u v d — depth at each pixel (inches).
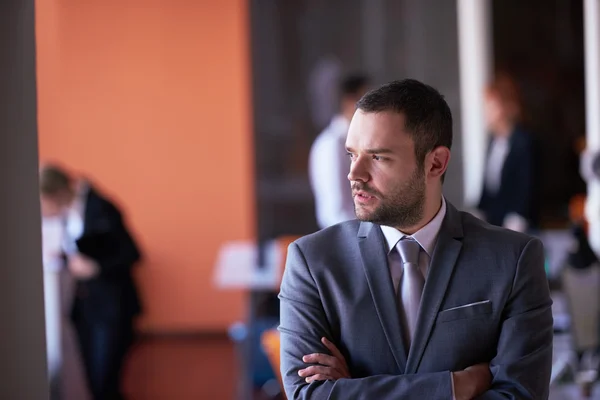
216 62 378.0
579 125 387.9
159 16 374.9
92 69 373.7
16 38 86.1
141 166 376.5
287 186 381.7
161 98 376.2
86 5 372.5
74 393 237.5
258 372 268.1
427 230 83.6
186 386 292.7
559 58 388.5
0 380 86.4
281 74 381.4
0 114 85.4
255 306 267.0
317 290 84.8
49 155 373.7
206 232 379.6
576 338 169.0
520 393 79.4
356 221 88.4
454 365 81.2
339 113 380.5
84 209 233.5
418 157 80.3
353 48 382.9
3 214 85.8
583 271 171.9
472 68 377.1
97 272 233.3
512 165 286.7
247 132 379.2
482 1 377.7
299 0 380.5
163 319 378.9
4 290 86.1
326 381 81.1
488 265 82.7
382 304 82.4
